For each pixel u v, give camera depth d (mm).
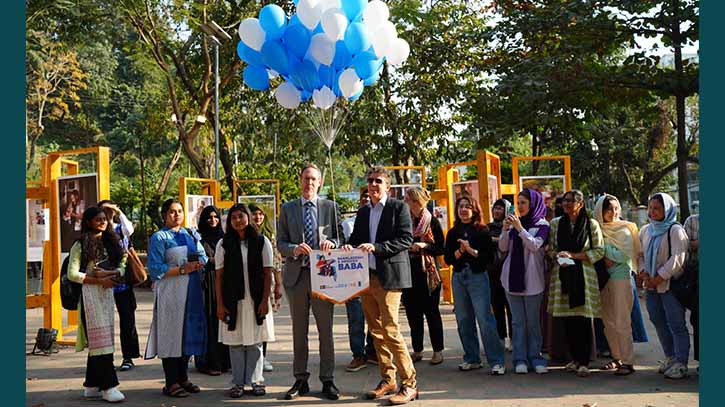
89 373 6359
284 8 20031
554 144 22469
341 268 6195
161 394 6637
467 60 19484
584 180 29703
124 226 7535
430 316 7734
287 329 10766
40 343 9062
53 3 18000
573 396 6133
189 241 6852
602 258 6984
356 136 19297
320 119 7988
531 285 7086
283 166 26578
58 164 10188
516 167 12492
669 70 15414
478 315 7113
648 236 7000
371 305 6434
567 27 15359
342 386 6820
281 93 7938
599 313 6859
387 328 6145
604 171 29266
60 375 7688
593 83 14898
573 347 6980
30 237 11477
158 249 6578
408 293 7789
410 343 9172
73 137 40531
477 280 7145
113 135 40500
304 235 6535
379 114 19141
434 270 7754
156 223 21656
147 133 28891
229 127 22672
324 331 6367
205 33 16938
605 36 15469
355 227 6555
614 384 6578
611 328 6996
